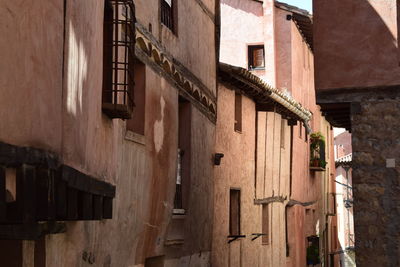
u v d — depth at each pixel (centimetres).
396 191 1209
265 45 2694
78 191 697
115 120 938
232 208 1969
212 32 1705
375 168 1221
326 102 1254
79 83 708
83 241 828
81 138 718
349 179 4753
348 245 4675
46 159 578
